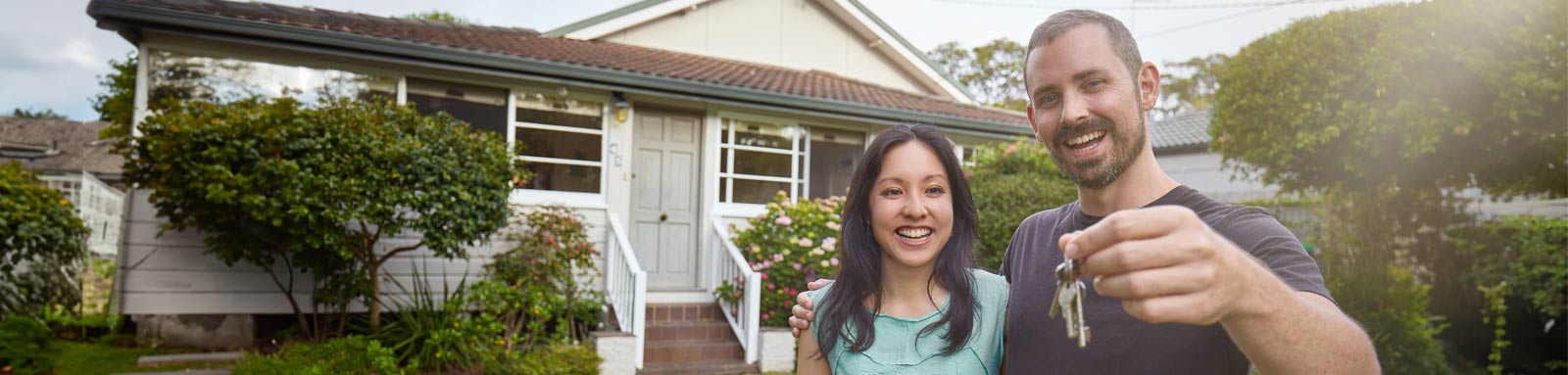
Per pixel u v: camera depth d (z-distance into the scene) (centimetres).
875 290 150
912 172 145
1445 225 736
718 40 1077
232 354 648
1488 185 743
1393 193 712
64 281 753
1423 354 627
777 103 844
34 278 711
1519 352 689
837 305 150
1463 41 650
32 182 709
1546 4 629
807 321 155
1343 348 72
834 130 927
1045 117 129
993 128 966
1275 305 66
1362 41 692
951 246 150
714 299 778
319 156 576
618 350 631
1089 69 122
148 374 582
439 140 621
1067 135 125
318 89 698
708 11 1073
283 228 605
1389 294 650
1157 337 115
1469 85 654
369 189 586
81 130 1744
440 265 736
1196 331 113
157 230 673
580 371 579
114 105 867
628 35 1022
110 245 1080
